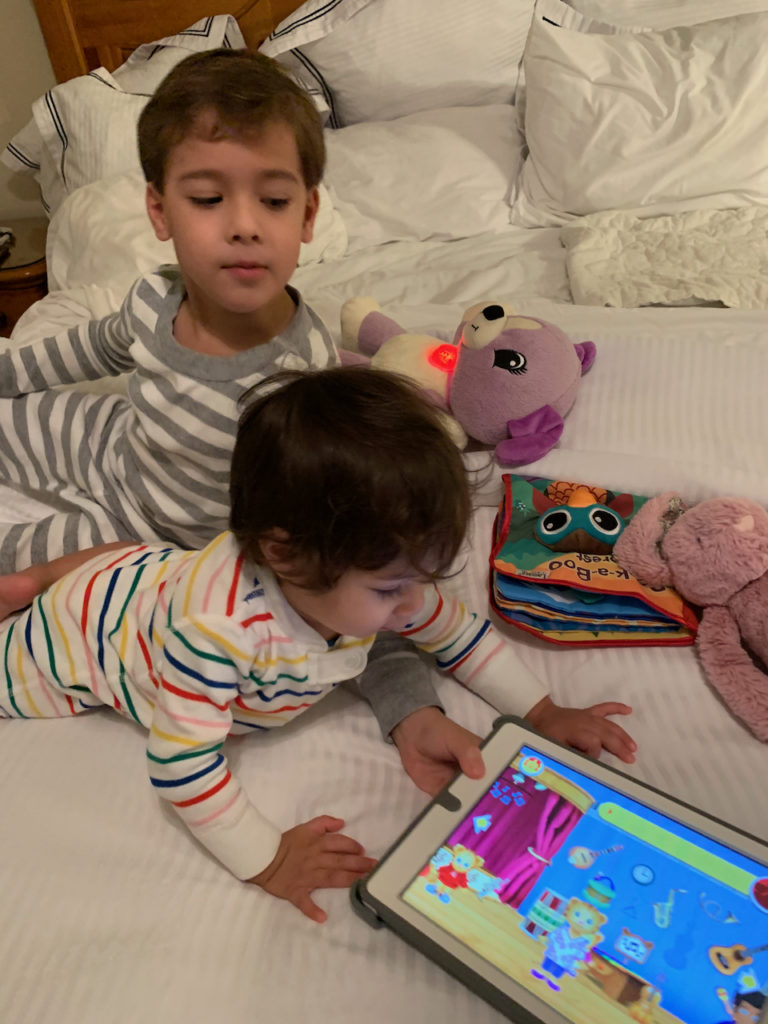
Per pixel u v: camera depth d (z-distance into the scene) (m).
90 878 0.62
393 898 0.56
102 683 0.75
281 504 0.56
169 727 0.62
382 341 1.19
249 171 0.75
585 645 0.81
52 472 1.06
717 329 1.19
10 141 2.14
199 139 0.74
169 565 0.76
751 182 1.54
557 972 0.51
